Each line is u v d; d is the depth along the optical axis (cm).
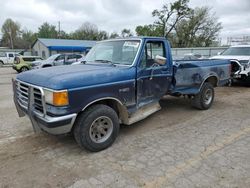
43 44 4250
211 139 436
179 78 534
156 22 4653
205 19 5031
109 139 401
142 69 440
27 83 378
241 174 319
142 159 365
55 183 308
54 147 413
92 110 372
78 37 7356
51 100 332
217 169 332
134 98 432
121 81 402
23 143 431
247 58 978
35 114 360
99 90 371
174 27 4681
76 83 343
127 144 419
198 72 579
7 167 348
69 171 335
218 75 647
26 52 5244
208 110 630
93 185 302
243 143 416
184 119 555
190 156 371
